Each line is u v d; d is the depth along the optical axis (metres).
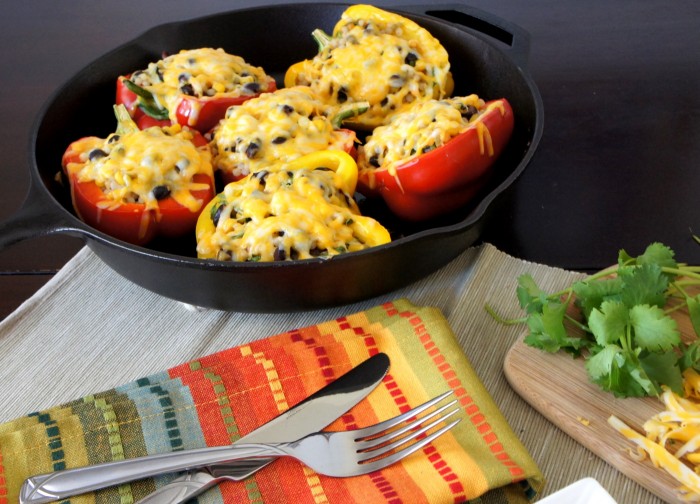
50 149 0.79
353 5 0.87
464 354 0.68
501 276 0.74
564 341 0.68
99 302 0.74
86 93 0.82
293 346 0.69
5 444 0.64
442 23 0.86
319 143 0.78
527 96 0.81
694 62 0.97
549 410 0.67
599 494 0.59
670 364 0.66
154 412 0.66
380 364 0.68
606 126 0.90
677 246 0.79
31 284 0.78
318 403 0.66
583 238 0.80
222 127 0.79
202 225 0.74
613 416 0.65
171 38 0.87
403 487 0.63
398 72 0.83
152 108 0.83
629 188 0.84
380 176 0.78
